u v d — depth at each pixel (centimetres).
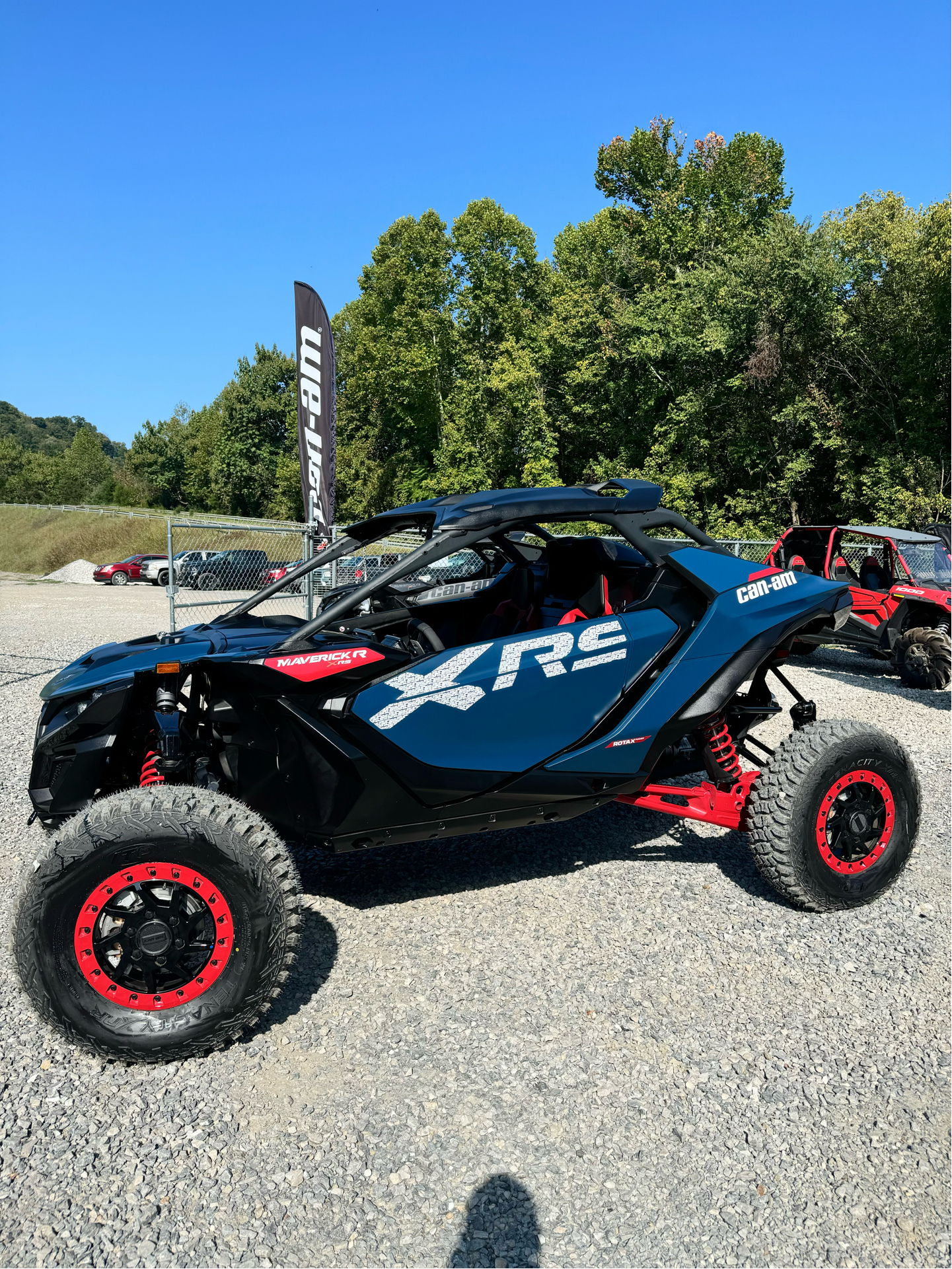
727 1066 256
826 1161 218
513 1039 270
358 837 311
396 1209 203
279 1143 225
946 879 394
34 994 245
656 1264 187
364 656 301
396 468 4625
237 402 6750
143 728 333
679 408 2906
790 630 366
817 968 313
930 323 2300
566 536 402
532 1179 212
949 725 719
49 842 246
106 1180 212
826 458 2644
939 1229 197
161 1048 251
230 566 1199
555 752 331
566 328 3366
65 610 1812
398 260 3866
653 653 349
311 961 320
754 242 2597
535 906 364
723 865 409
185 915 253
